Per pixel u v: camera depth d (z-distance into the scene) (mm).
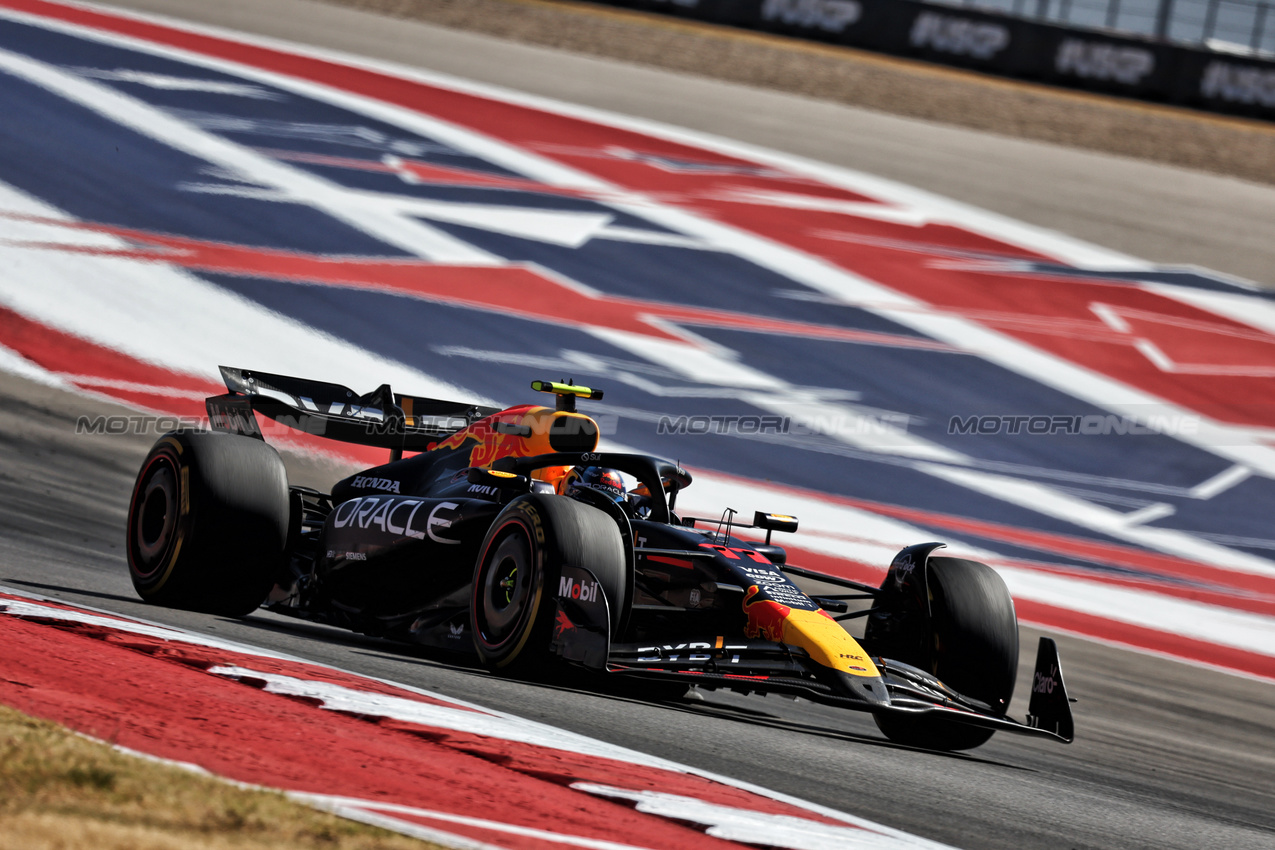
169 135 77875
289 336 57312
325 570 23453
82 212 65938
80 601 19969
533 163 86312
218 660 15609
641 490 22078
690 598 19906
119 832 8289
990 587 21109
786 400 61500
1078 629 43031
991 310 76500
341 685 15148
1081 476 60688
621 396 58000
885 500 53875
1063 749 22719
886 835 11852
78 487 37438
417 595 21594
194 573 21516
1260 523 58875
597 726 15445
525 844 9523
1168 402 69062
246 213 69938
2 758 9484
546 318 64812
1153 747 24906
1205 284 86000
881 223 87188
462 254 70250
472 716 14414
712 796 12234
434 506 21656
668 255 75812
